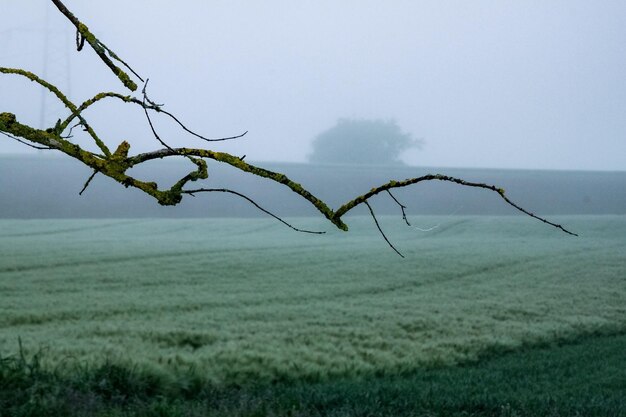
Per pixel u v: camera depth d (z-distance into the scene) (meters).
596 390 13.99
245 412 10.13
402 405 11.46
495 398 12.24
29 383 10.62
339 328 21.28
